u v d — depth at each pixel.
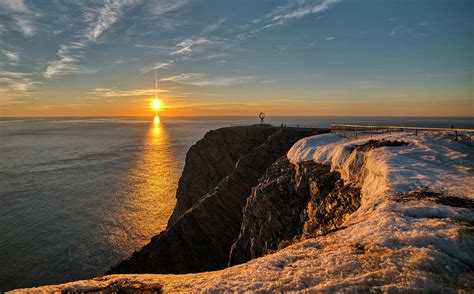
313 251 11.41
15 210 65.12
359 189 19.62
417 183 15.88
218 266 35.44
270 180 31.78
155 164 116.19
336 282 8.70
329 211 20.42
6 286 39.84
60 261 45.75
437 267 8.75
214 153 55.06
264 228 24.95
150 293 10.57
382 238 10.95
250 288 9.16
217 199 39.09
